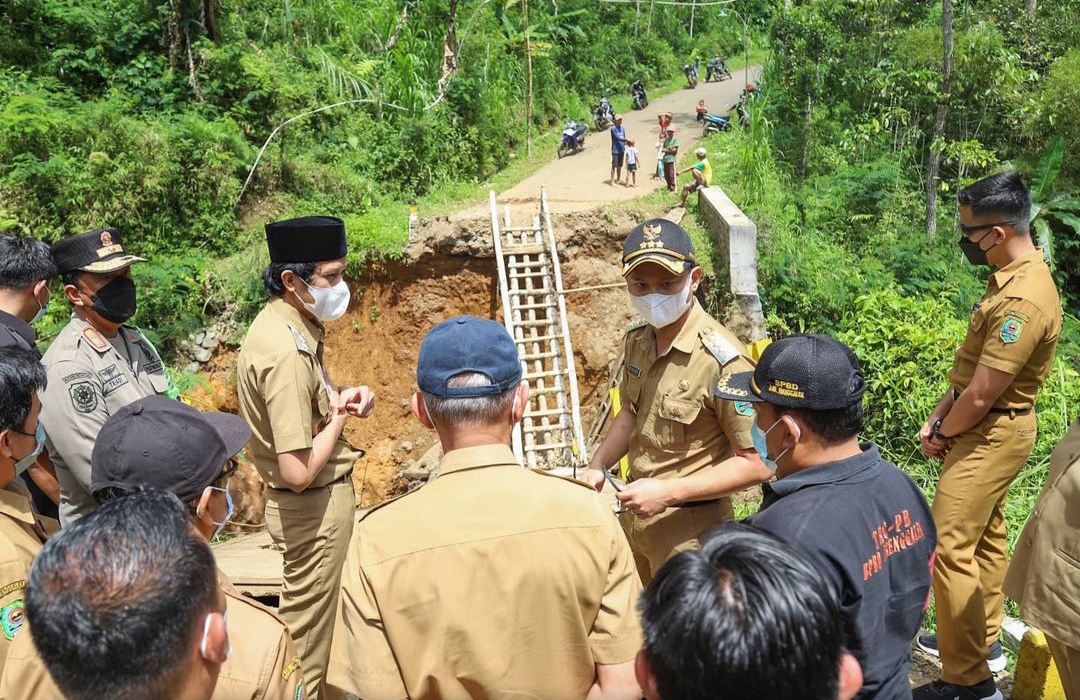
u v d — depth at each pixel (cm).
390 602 185
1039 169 1333
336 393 353
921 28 1672
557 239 1067
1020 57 1688
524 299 1062
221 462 209
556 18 2670
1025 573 288
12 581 217
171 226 1149
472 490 196
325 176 1341
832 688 138
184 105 1317
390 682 184
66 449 333
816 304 995
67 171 1046
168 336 1016
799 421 217
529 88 2012
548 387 1023
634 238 313
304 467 321
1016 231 337
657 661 138
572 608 187
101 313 365
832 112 1697
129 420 205
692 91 2914
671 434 321
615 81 2789
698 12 3416
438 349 202
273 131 1349
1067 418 722
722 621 131
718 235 980
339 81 1559
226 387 1032
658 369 329
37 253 364
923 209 1419
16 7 1301
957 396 363
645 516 300
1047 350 333
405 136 1550
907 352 834
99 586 139
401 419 1097
